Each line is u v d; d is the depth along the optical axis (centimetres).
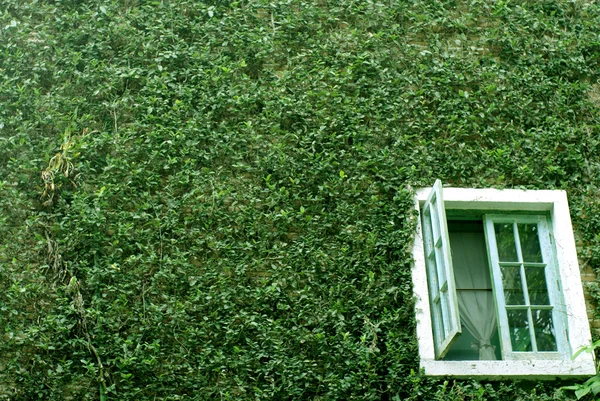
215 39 692
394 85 691
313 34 714
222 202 624
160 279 590
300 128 664
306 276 602
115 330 569
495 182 661
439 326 588
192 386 559
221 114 661
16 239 597
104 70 663
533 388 589
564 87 714
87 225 598
